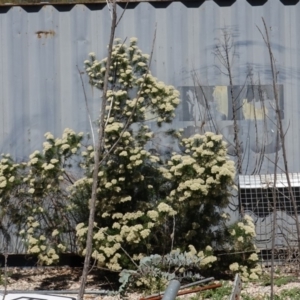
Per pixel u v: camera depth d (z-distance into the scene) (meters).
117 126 7.32
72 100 8.55
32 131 8.61
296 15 8.41
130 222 7.62
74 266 8.48
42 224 8.20
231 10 8.45
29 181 7.99
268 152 8.44
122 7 8.52
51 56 8.59
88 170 7.79
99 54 8.51
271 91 8.44
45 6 8.56
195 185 7.37
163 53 8.48
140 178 7.64
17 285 7.88
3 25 8.62
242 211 8.29
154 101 7.70
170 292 3.82
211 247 7.67
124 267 7.56
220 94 8.48
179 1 8.45
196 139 7.79
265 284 7.56
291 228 8.27
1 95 8.65
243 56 8.46
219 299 6.89
